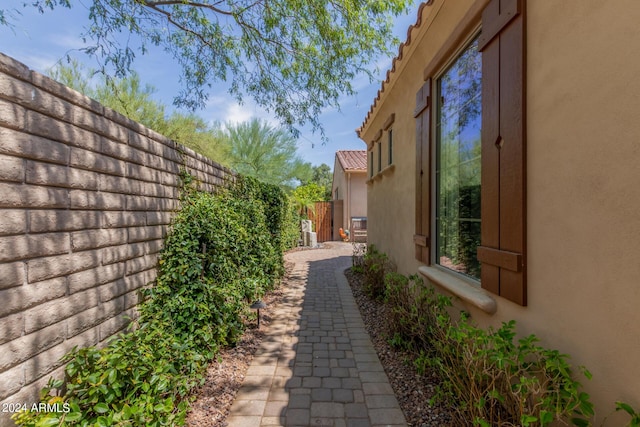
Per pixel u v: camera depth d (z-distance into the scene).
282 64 5.27
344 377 3.00
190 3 4.34
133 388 2.03
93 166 2.13
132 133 2.64
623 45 1.38
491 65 2.45
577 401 1.43
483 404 1.88
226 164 11.39
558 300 1.77
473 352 2.08
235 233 3.95
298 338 3.94
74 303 1.95
